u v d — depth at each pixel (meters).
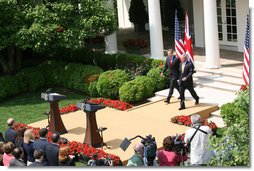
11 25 18.64
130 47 23.02
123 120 15.62
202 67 19.30
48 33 18.22
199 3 22.75
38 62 23.94
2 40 18.55
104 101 17.45
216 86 17.58
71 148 13.13
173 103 16.75
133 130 14.66
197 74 18.78
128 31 29.48
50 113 14.77
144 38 26.59
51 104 14.62
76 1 19.52
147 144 10.69
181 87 15.80
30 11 18.66
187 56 15.91
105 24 19.17
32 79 20.36
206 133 10.73
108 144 13.73
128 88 17.34
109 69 20.80
